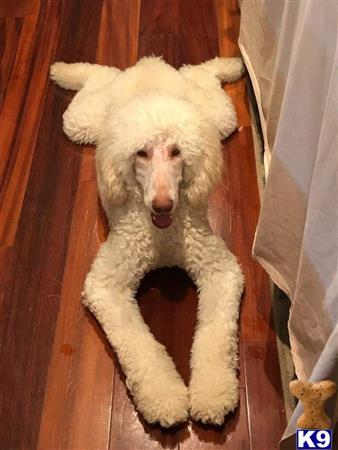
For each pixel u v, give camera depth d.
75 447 1.15
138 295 1.38
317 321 0.92
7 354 1.30
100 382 1.24
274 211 1.08
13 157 1.70
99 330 1.32
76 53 2.02
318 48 0.86
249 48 1.63
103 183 1.26
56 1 2.23
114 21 2.13
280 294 1.35
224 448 1.13
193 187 1.24
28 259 1.47
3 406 1.22
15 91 1.90
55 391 1.23
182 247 1.28
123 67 1.96
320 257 0.87
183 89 1.56
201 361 1.18
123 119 1.19
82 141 1.70
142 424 1.17
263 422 1.16
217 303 1.25
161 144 1.16
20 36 2.10
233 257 1.35
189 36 2.04
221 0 2.17
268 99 1.38
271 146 1.30
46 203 1.58
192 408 1.14
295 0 1.01
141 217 1.24
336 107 0.77
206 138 1.21
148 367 1.17
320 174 0.83
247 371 1.23
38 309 1.37
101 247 1.38
